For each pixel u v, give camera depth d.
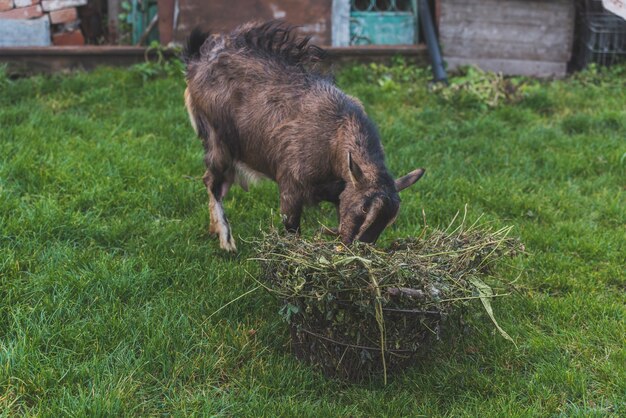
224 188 4.95
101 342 3.80
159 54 8.02
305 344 3.74
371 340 3.56
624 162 6.33
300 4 8.29
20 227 4.66
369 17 8.59
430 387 3.69
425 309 3.46
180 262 4.64
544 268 4.80
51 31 8.38
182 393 3.55
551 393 3.63
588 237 5.12
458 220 5.37
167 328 3.91
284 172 4.26
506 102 7.62
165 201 5.39
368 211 3.68
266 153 4.39
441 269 3.59
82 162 5.69
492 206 5.64
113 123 6.75
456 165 6.28
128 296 4.23
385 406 3.54
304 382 3.65
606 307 4.31
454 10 8.33
